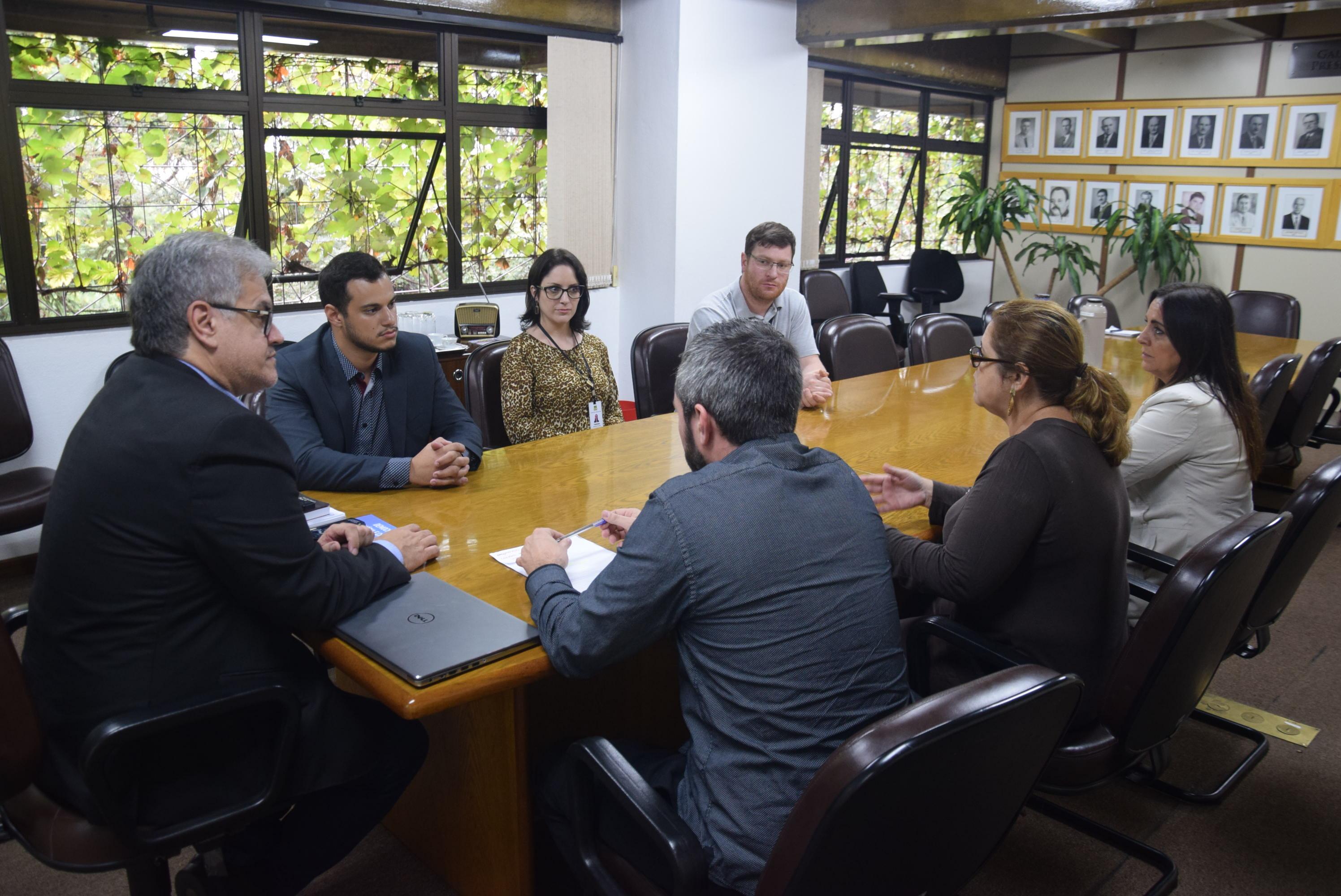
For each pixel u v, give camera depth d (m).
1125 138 7.47
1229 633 1.68
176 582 1.34
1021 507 1.59
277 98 4.26
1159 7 4.41
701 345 1.40
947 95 7.77
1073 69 7.64
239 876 1.62
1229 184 7.04
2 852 2.06
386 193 4.73
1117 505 1.65
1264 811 2.22
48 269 3.73
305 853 1.66
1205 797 2.22
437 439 2.18
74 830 1.36
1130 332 4.80
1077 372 1.66
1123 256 7.47
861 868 1.08
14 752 1.29
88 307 3.86
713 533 1.25
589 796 1.37
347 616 1.48
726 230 5.50
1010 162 8.12
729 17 5.20
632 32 5.23
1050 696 1.11
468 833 1.84
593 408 2.93
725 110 5.31
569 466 2.34
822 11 5.49
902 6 5.13
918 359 4.12
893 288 7.74
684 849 1.19
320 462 2.12
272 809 1.45
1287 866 2.03
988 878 1.97
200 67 4.02
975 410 3.00
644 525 1.29
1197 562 1.51
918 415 2.92
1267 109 6.78
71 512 1.33
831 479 1.36
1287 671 2.89
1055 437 1.62
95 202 3.81
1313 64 6.53
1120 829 2.15
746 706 1.26
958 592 1.64
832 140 6.93
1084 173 7.72
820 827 1.00
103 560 1.32
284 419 2.19
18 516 3.14
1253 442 2.28
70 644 1.35
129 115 3.84
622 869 1.37
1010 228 8.16
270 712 1.45
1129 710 1.56
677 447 2.52
